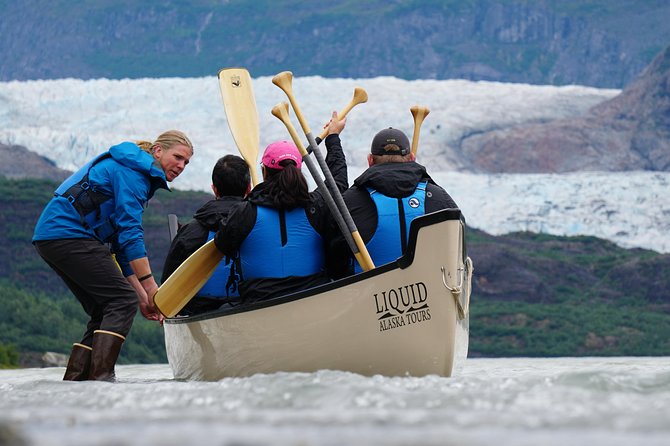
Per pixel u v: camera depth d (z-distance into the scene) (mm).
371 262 12258
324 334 12219
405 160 12969
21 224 198125
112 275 14031
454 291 11914
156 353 117688
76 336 120375
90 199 13961
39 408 8422
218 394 8875
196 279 13656
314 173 13000
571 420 6441
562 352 191500
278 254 12648
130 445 5238
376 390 8562
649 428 6039
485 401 7715
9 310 119625
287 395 8586
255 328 12594
